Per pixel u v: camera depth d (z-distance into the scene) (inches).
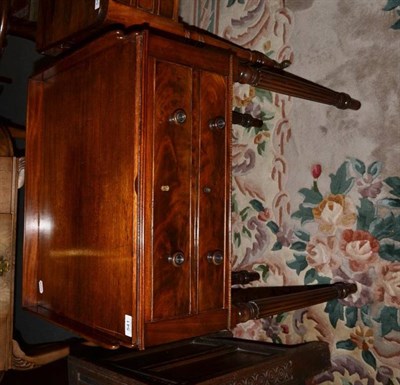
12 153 45.6
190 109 28.8
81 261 31.6
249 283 50.0
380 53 41.3
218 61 30.2
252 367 33.5
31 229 37.7
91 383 34.9
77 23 31.3
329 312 43.5
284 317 46.8
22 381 51.1
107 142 29.4
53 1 34.0
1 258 44.6
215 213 30.0
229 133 30.7
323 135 45.0
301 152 46.6
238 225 51.7
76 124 32.8
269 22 49.5
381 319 40.1
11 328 45.4
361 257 41.7
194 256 28.9
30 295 37.4
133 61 27.3
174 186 28.0
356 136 42.6
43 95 37.7
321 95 39.4
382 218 40.6
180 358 38.9
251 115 50.4
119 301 27.8
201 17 56.1
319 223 44.9
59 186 34.8
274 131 48.9
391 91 40.5
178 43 28.0
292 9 47.6
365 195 41.8
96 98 30.6
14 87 72.6
